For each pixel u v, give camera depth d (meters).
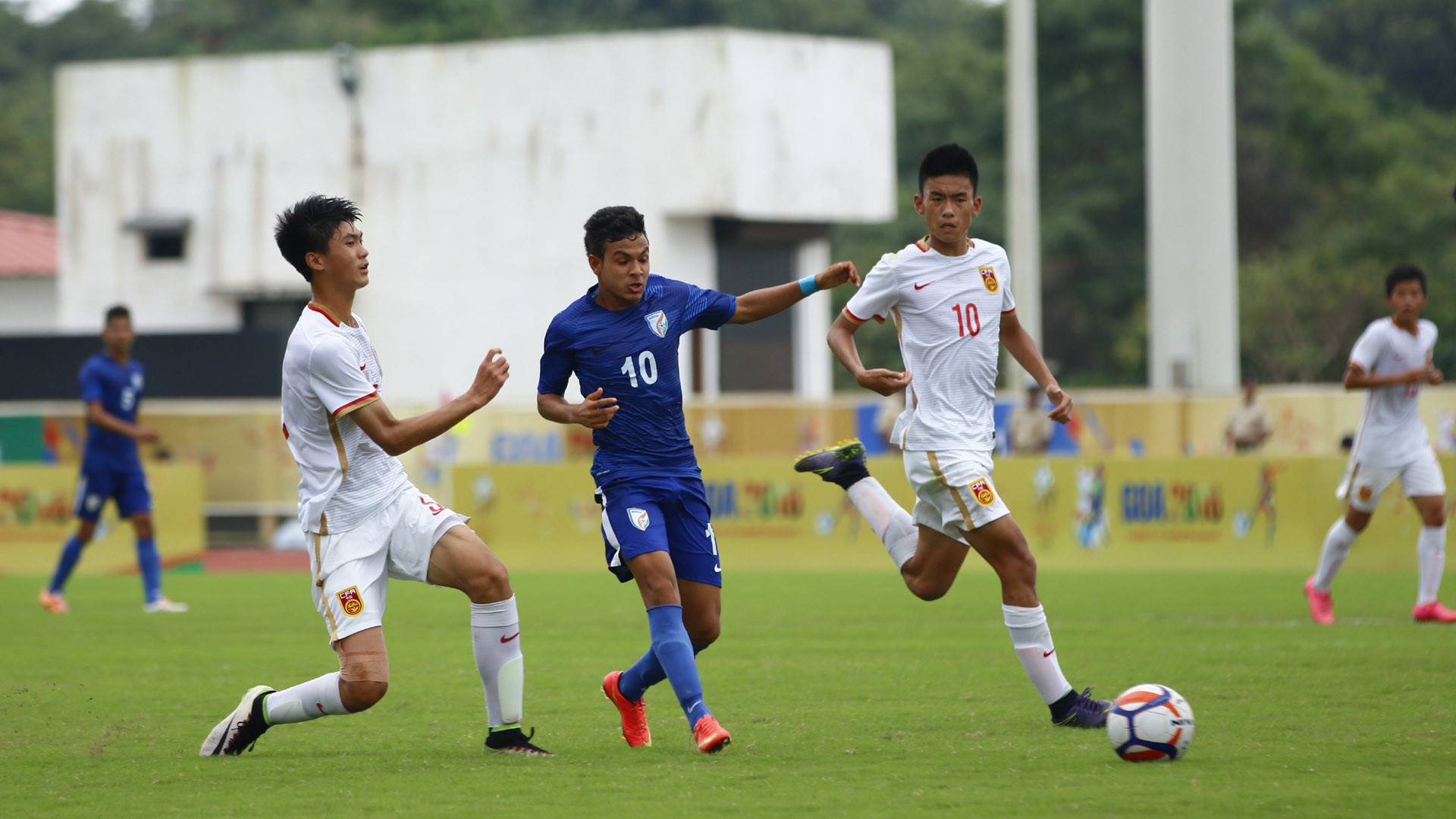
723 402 79.06
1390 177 166.62
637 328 22.66
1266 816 17.36
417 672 31.58
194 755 22.59
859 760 21.23
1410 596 44.53
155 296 112.38
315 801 19.09
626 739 23.08
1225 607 42.31
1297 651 32.53
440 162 106.56
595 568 61.75
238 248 110.62
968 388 24.08
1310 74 174.00
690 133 101.00
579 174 103.75
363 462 21.59
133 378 45.47
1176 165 90.62
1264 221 185.75
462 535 21.97
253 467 77.56
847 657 32.88
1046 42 181.38
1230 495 55.66
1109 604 43.38
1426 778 19.42
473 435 76.81
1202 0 89.69
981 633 37.12
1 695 28.97
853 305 24.33
